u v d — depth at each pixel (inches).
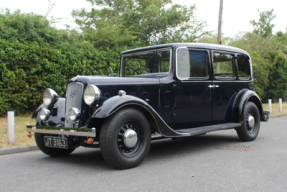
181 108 197.6
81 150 220.7
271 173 148.6
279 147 218.2
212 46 219.3
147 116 169.6
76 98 167.0
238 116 228.1
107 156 150.9
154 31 695.1
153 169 158.6
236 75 237.8
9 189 128.6
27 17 389.1
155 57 207.5
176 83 194.9
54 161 182.5
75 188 128.2
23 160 186.5
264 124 377.1
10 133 223.8
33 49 366.0
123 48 500.1
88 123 155.0
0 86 341.7
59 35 424.8
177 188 126.6
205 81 210.5
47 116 182.1
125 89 173.9
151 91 183.9
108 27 557.0
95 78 167.8
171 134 175.6
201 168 160.1
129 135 156.7
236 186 128.6
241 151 205.3
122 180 138.8
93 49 457.7
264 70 762.8
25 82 366.9
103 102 155.6
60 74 391.2
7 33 357.4
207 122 214.8
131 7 765.9
